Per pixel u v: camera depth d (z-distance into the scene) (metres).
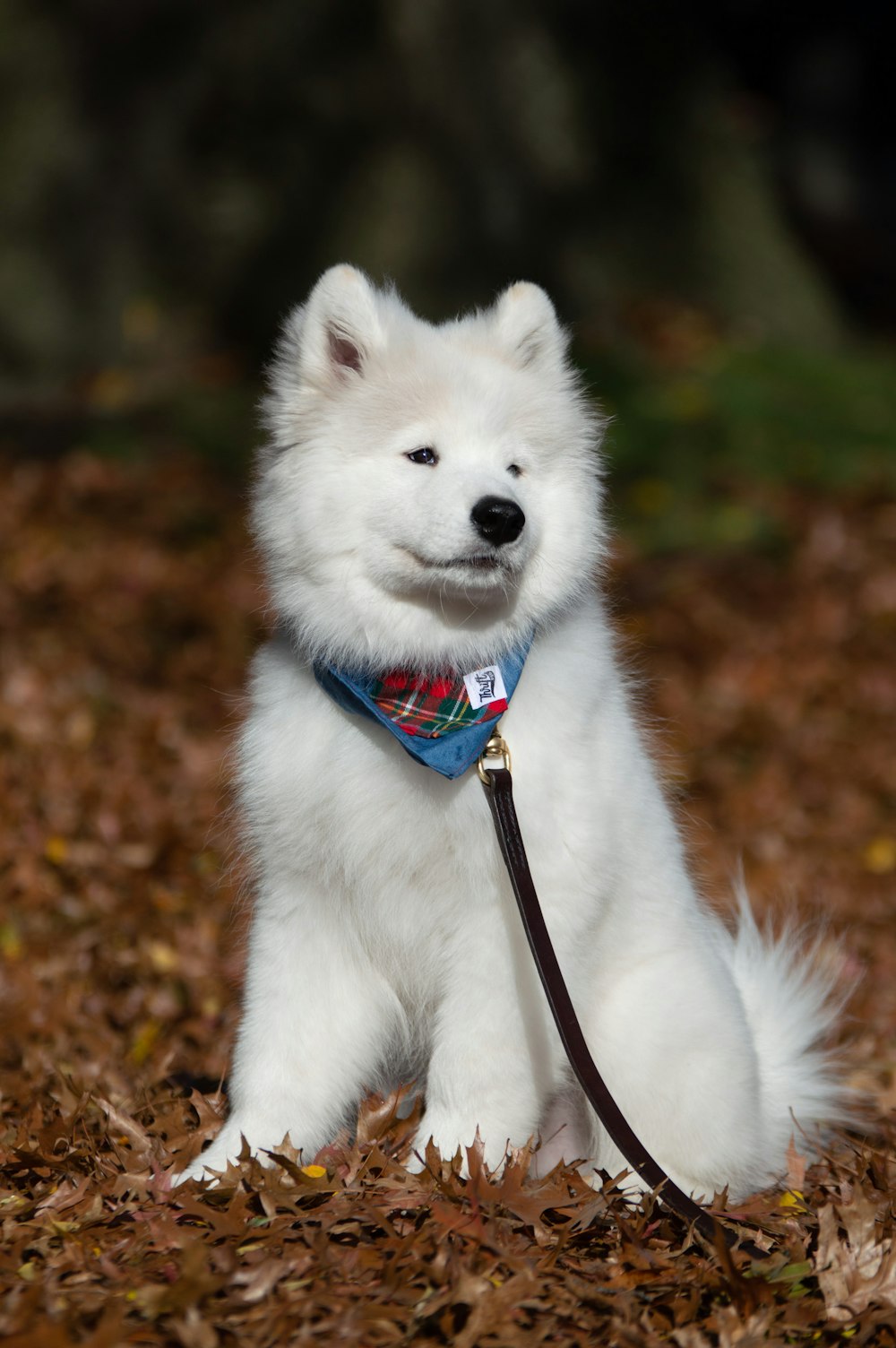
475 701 3.66
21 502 11.24
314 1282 3.11
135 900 6.07
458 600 3.75
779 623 10.61
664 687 9.48
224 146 15.30
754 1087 3.96
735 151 17.34
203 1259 3.06
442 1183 3.44
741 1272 3.29
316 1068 3.88
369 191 15.02
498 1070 3.68
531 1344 2.93
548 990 3.50
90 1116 4.08
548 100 15.59
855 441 13.97
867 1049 5.33
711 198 16.94
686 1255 3.38
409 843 3.66
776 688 9.58
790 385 14.95
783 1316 3.14
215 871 6.41
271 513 3.90
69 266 14.87
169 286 15.36
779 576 11.38
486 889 3.66
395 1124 3.93
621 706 4.00
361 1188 3.50
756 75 24.84
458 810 3.62
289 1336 2.91
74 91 14.91
